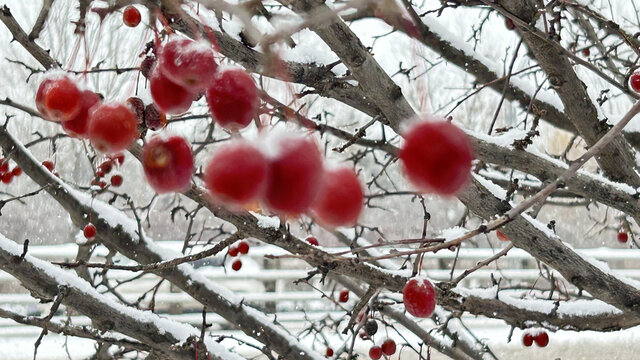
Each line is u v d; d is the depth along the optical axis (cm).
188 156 26
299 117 25
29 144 77
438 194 24
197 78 25
